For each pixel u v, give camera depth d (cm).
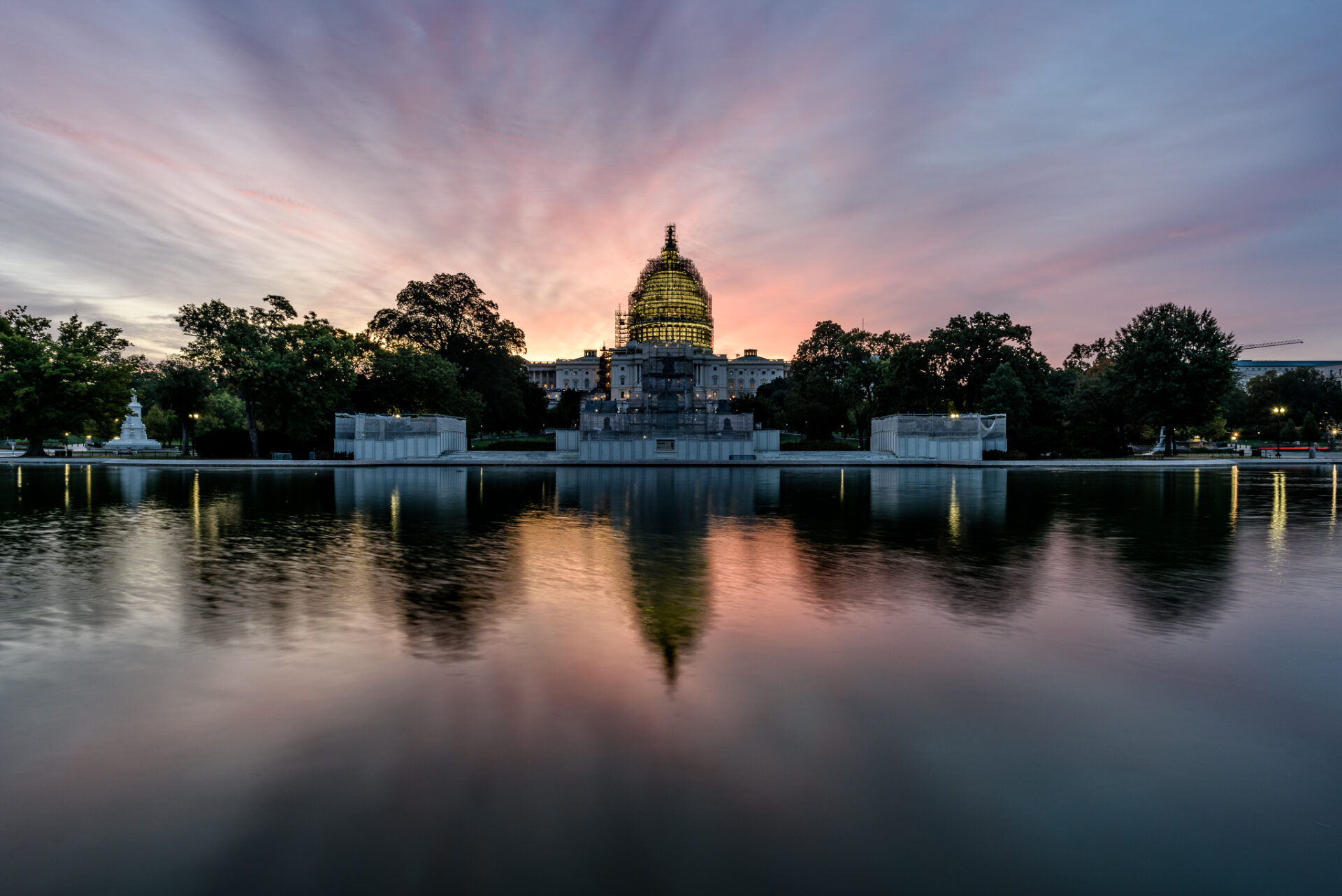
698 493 3469
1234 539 1911
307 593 1244
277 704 743
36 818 538
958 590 1279
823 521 2328
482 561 1567
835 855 492
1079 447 8019
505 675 829
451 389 8450
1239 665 872
